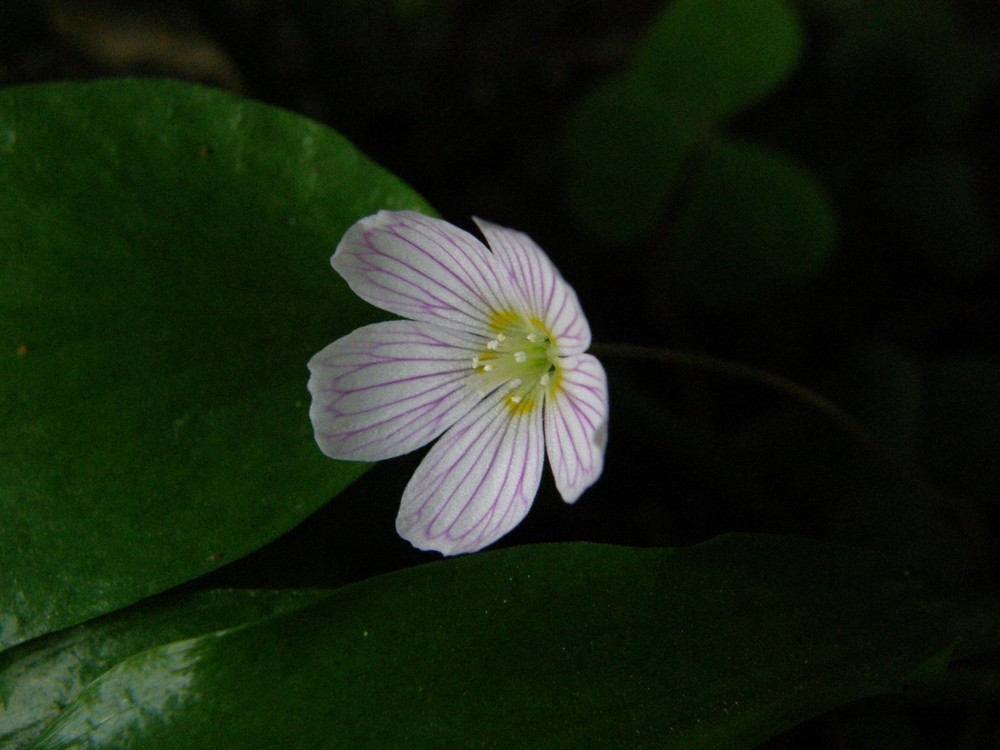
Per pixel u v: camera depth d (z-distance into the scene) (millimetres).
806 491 120
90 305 99
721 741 89
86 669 96
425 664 90
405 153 140
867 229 134
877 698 109
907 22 134
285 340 100
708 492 116
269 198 102
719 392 129
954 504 117
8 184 99
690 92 130
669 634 91
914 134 136
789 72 128
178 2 141
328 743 89
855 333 131
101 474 97
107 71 139
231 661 90
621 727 89
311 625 91
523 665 90
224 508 97
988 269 132
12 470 96
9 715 95
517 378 99
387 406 97
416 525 95
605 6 147
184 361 99
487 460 98
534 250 90
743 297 127
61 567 96
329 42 136
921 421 121
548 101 143
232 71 141
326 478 98
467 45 144
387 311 101
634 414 111
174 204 101
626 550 93
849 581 95
